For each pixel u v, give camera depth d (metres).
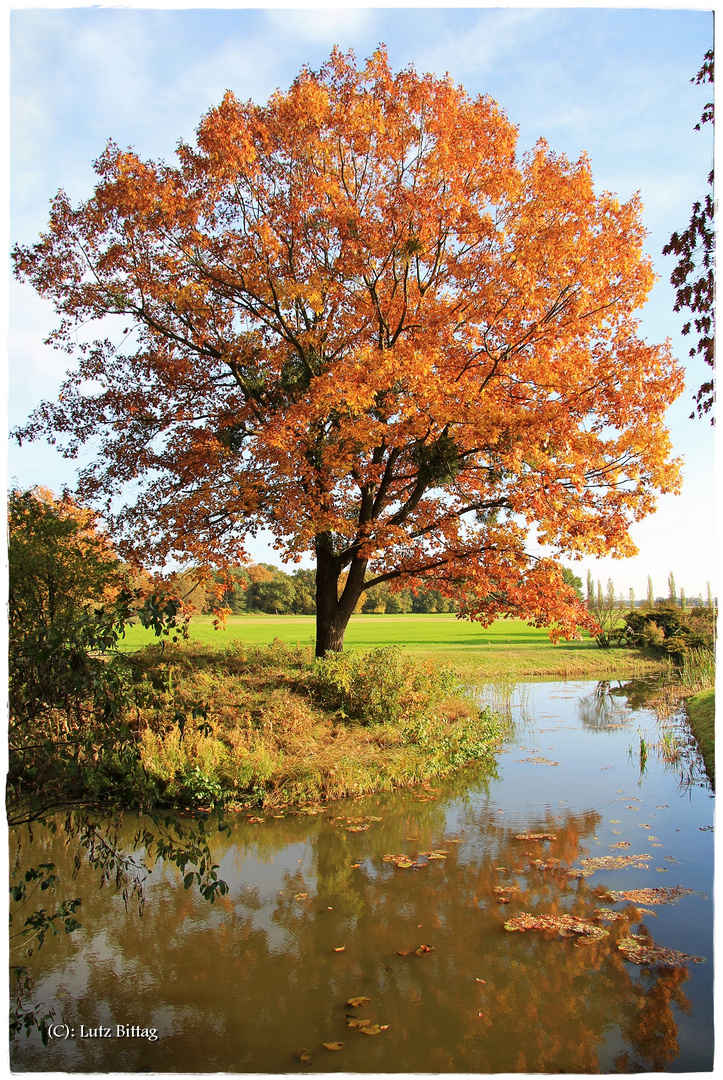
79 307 13.27
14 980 4.58
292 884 6.49
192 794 8.59
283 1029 4.15
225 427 14.08
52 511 9.20
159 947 5.27
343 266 12.78
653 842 7.53
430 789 9.81
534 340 11.93
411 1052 3.90
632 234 11.72
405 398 11.83
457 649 28.00
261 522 13.77
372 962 4.99
